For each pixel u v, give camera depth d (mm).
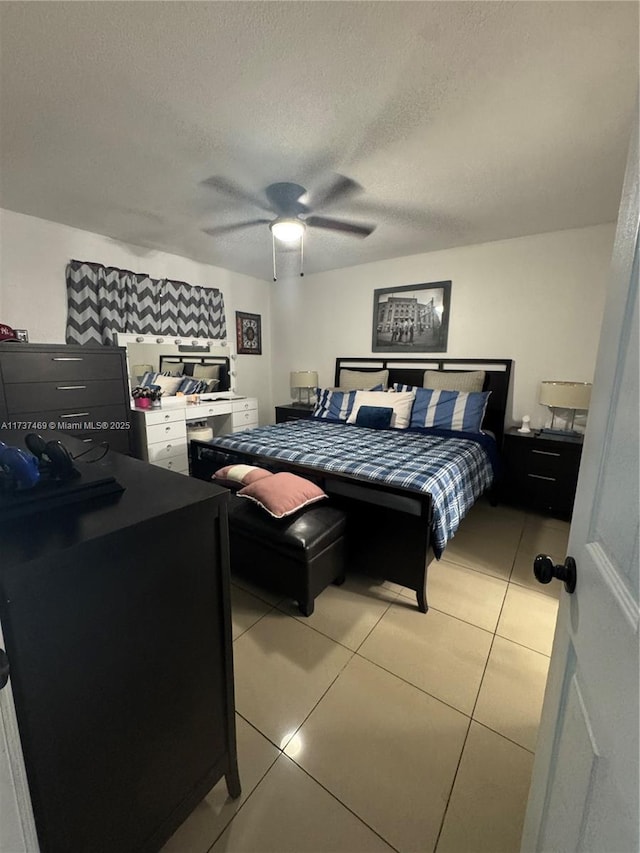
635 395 499
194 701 930
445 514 1961
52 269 2994
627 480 503
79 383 2855
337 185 2303
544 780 737
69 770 699
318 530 1848
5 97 1553
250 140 1852
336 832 1021
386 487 1907
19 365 2576
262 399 5039
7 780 516
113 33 1253
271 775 1157
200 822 1039
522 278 3328
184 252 3730
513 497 3217
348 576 2186
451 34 1256
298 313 4750
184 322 3928
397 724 1320
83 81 1464
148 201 2545
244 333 4672
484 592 2061
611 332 640
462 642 1697
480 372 3486
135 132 1794
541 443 3039
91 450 1279
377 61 1370
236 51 1328
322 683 1483
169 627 840
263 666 1562
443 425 3283
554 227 3051
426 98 1561
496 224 2975
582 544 679
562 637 734
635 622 432
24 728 625
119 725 773
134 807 827
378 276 4074
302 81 1468
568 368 3238
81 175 2201
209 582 914
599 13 1167
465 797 1102
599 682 524
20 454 804
